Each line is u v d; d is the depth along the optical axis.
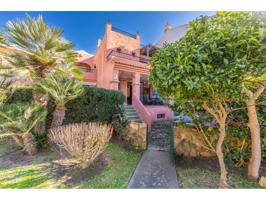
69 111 5.68
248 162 3.82
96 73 14.16
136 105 9.76
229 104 3.83
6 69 4.17
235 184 3.13
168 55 2.88
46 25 4.49
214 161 4.28
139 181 3.26
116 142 6.00
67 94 4.83
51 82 4.54
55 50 4.66
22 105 4.21
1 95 4.31
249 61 2.37
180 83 2.62
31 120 4.17
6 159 4.09
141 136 5.61
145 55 14.39
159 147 5.73
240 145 4.01
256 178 3.28
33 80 4.76
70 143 3.50
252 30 2.36
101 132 3.91
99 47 13.08
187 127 4.63
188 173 3.65
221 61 2.44
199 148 4.58
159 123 9.34
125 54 10.83
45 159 4.09
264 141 3.71
